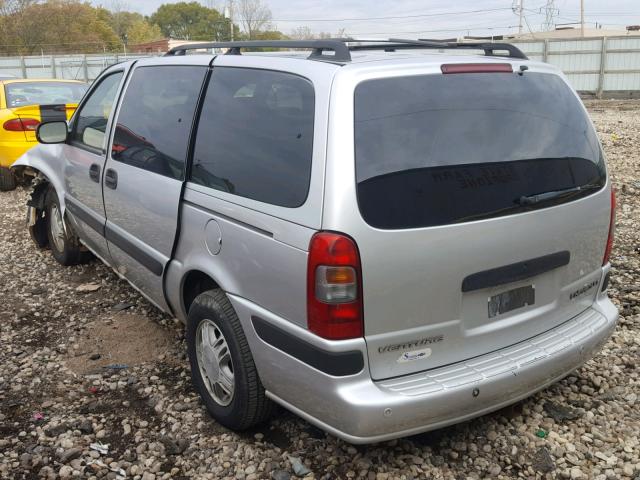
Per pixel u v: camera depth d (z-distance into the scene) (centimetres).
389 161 257
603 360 396
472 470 299
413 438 322
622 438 321
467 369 276
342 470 299
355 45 326
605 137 1377
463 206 266
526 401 354
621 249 605
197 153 338
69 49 6719
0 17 6494
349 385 254
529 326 301
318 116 263
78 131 511
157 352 423
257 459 310
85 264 593
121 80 448
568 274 312
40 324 469
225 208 304
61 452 316
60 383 384
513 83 301
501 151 283
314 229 253
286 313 271
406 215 255
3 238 692
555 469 299
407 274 256
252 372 302
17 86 1003
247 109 310
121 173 414
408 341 263
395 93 267
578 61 2766
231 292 302
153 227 374
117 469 305
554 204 294
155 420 345
